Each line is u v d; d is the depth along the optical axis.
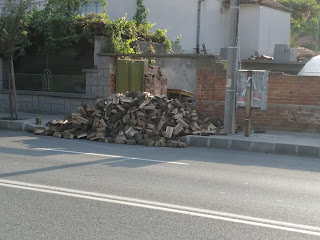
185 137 11.78
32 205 5.82
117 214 5.54
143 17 22.84
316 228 5.19
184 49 25.33
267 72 11.54
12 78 14.89
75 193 6.43
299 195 6.71
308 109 12.55
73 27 16.50
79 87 16.33
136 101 12.37
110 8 22.42
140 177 7.60
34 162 8.62
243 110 13.20
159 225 5.16
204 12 26.27
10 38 14.32
